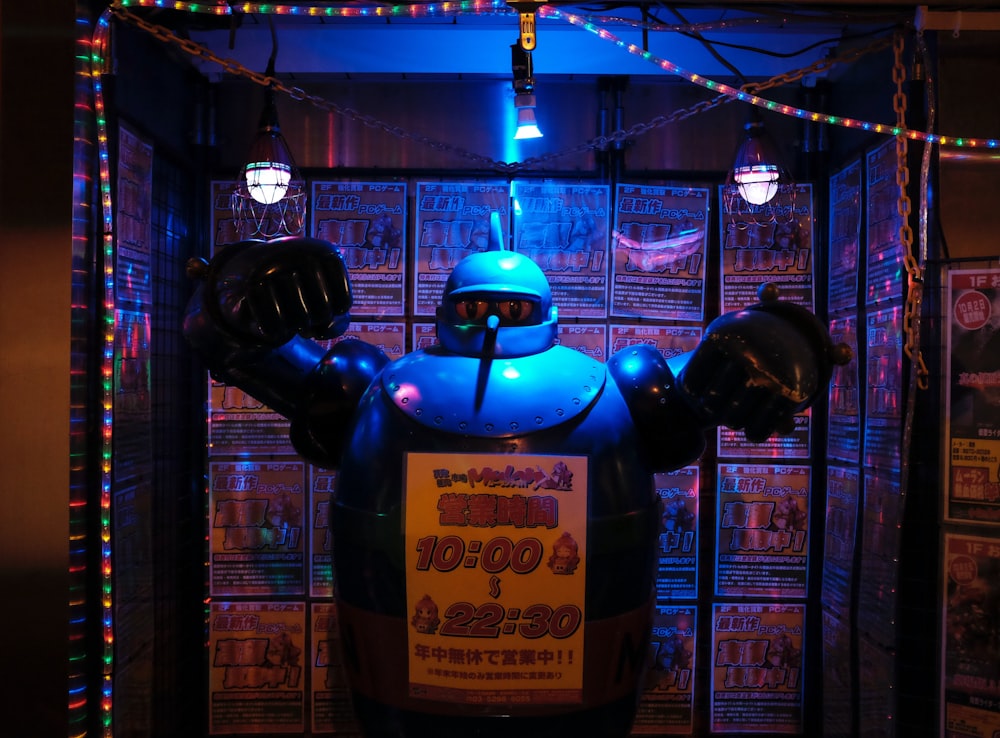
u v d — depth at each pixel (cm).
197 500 380
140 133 323
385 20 345
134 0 271
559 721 234
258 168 325
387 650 237
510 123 388
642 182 381
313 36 359
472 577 230
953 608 287
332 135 387
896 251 309
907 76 302
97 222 280
